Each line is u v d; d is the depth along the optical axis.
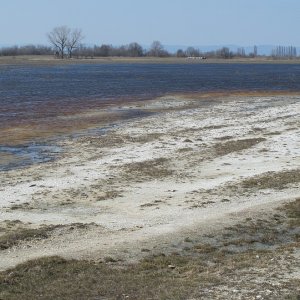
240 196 20.14
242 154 27.88
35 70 122.69
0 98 56.75
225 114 44.00
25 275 12.47
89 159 27.42
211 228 16.33
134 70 127.44
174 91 66.75
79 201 20.03
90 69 131.62
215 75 105.06
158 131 35.56
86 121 40.84
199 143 31.00
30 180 23.25
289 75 104.25
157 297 11.06
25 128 37.53
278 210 18.11
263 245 15.25
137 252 14.33
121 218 17.78
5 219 17.77
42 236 15.65
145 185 22.23
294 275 12.31
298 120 38.94
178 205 19.17
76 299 11.09
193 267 13.05
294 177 22.55
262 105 50.56
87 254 14.11
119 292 11.41
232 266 13.06
